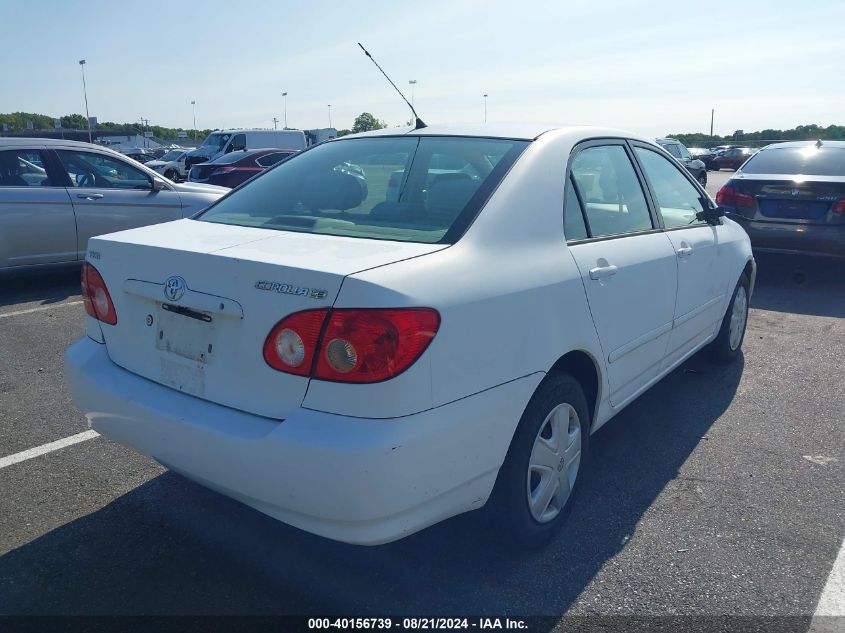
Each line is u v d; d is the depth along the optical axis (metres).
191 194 9.05
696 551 3.15
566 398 3.13
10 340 6.04
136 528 3.29
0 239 7.59
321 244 2.76
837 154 8.49
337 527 2.38
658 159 4.47
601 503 3.54
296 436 2.34
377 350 2.31
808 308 7.38
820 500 3.58
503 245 2.85
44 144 8.02
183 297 2.67
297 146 26.92
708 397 4.92
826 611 2.77
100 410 2.96
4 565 3.01
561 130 3.55
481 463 2.64
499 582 2.93
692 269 4.29
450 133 3.58
